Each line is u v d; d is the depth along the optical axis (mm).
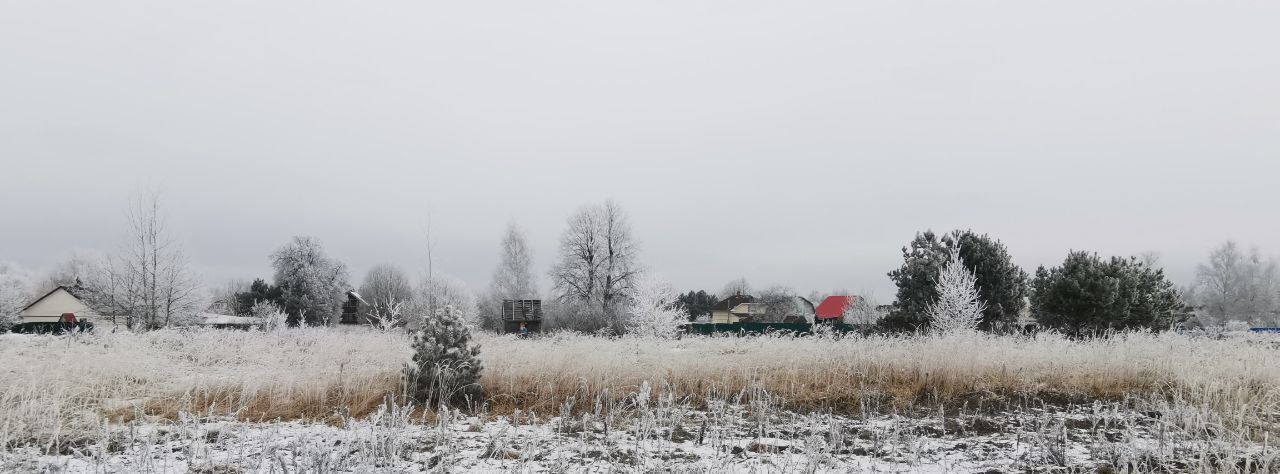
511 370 9594
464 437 6969
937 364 9758
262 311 47938
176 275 31938
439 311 8922
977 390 9305
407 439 6531
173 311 31797
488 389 9297
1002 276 20266
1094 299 18344
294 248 61938
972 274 19109
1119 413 7828
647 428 6418
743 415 8312
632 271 43438
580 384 9109
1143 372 9484
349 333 17641
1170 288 21016
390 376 9492
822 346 11414
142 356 10508
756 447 6504
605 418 7496
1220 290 58500
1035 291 21766
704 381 9633
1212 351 10188
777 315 50344
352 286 66062
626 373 9625
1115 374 9484
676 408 7512
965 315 17812
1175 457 5594
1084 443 6531
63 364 8828
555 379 9477
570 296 44094
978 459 5992
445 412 6664
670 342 14203
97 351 10906
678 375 9758
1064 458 5781
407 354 11391
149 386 9023
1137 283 19094
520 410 8562
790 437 6906
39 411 6832
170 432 6773
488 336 15297
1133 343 10453
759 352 11062
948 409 8562
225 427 7020
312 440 6395
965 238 20953
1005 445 6582
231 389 8961
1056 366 9766
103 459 5531
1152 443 6145
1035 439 6480
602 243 44750
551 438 6918
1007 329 19984
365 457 5188
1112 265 19594
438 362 8656
